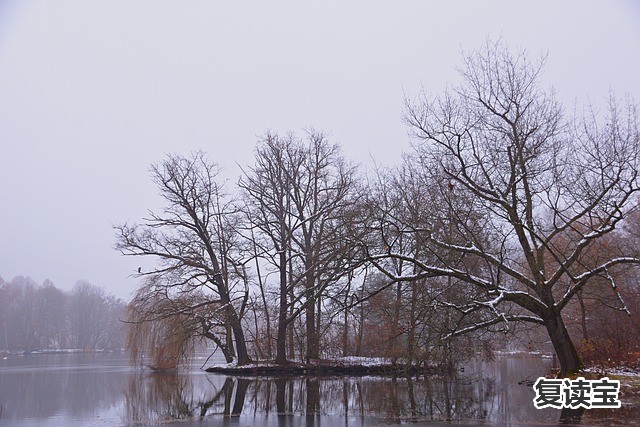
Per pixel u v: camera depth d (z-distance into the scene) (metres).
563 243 27.83
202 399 21.64
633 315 27.59
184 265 35.44
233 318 35.81
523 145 21.56
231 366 36.16
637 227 28.77
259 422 15.95
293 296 36.19
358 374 33.66
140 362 40.34
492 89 22.64
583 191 21.09
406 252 27.94
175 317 35.53
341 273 24.41
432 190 24.19
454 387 25.45
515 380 28.61
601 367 24.12
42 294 100.56
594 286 27.23
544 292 21.05
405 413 17.36
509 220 21.42
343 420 16.16
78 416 17.41
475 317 25.50
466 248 21.38
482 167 22.30
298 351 37.72
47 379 31.61
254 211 35.97
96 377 33.00
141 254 35.06
